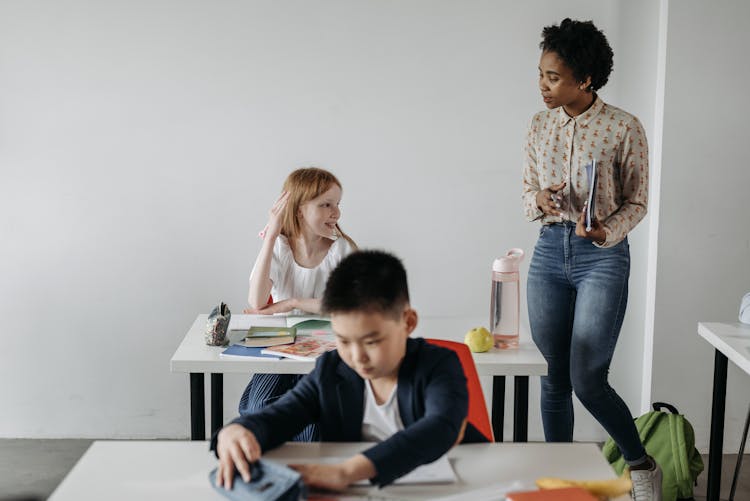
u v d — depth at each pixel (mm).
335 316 1476
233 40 3477
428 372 1585
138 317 3621
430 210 3596
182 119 3510
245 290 3615
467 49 3506
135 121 3504
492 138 3555
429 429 1457
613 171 2668
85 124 3498
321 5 3469
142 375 3662
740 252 3252
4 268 3570
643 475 2807
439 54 3506
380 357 1484
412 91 3523
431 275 3637
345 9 3475
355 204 3588
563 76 2547
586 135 2650
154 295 3609
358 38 3492
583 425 3771
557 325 2814
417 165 3568
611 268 2668
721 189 3217
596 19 3479
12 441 3648
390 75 3514
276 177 3555
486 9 3488
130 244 3576
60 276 3586
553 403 2896
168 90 3492
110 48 3461
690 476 2955
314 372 1677
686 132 3189
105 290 3602
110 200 3547
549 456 1570
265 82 3502
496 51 3508
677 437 2967
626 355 3652
